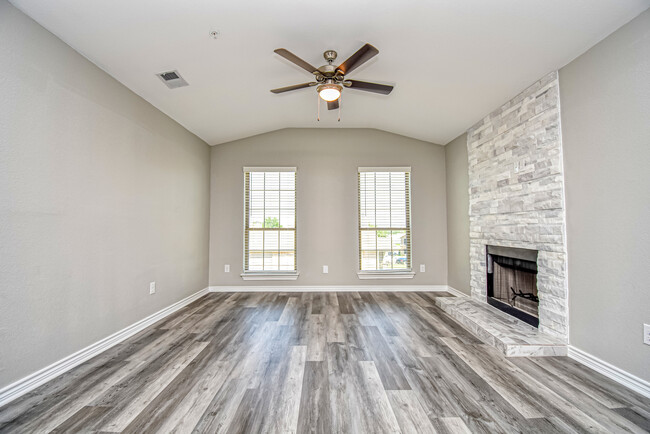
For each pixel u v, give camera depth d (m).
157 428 1.51
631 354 1.87
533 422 1.55
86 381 1.97
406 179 4.81
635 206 1.84
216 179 4.80
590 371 2.10
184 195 3.93
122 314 2.71
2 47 1.72
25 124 1.85
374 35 2.30
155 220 3.25
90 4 1.83
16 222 1.79
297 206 4.79
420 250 4.79
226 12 2.01
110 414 1.62
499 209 3.29
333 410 1.66
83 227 2.28
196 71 2.75
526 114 2.84
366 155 4.81
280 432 1.49
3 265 1.72
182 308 3.77
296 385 1.93
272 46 2.45
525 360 2.28
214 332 2.91
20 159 1.82
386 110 3.96
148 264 3.11
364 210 4.82
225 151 4.82
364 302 4.05
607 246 2.03
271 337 2.77
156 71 2.64
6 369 1.73
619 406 1.69
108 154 2.55
